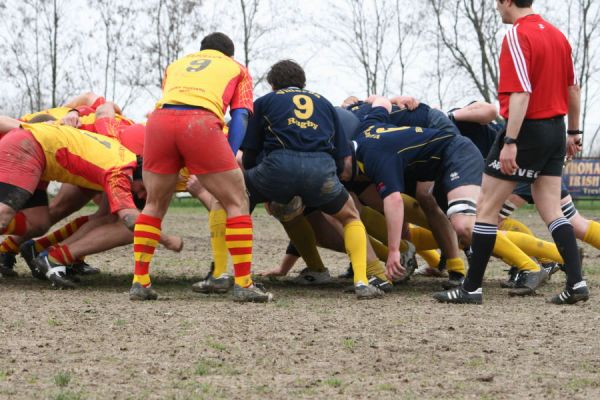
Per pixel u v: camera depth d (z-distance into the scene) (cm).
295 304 1223
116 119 1513
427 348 902
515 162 1168
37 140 1317
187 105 1174
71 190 1499
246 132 1284
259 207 5347
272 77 1341
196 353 869
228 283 1332
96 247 1378
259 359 845
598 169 5281
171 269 1798
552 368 818
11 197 1302
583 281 1226
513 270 1483
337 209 1297
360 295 1290
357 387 742
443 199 1395
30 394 709
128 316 1084
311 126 1259
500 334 984
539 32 1170
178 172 1216
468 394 722
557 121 1180
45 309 1136
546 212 1223
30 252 1462
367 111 1488
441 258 1655
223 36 1290
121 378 764
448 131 1370
